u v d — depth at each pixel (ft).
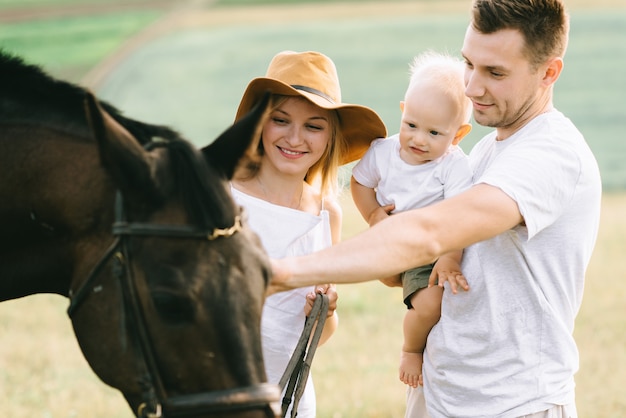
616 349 25.22
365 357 24.84
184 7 138.72
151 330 7.82
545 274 10.12
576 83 89.20
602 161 63.46
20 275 8.72
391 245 8.91
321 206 12.46
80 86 8.81
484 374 10.20
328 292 11.66
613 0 131.13
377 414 20.47
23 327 28.68
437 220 9.12
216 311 7.77
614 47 102.89
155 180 7.80
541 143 9.86
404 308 30.37
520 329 10.09
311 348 10.78
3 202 8.50
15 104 8.66
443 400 10.51
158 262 7.81
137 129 8.48
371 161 12.17
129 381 8.07
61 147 8.48
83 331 8.20
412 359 11.34
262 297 8.12
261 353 7.99
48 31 117.91
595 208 10.24
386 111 79.20
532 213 9.48
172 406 7.82
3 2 139.03
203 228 7.86
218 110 81.92
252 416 7.90
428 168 11.66
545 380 10.05
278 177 11.97
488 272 10.13
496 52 9.76
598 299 30.17
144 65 101.30
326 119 11.74
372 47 108.58
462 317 10.38
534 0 9.61
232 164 8.29
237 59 104.12
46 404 21.57
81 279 8.24
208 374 7.82
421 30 116.78
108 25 123.03
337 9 136.36
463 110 11.50
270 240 11.41
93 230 8.24
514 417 10.03
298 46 110.32
